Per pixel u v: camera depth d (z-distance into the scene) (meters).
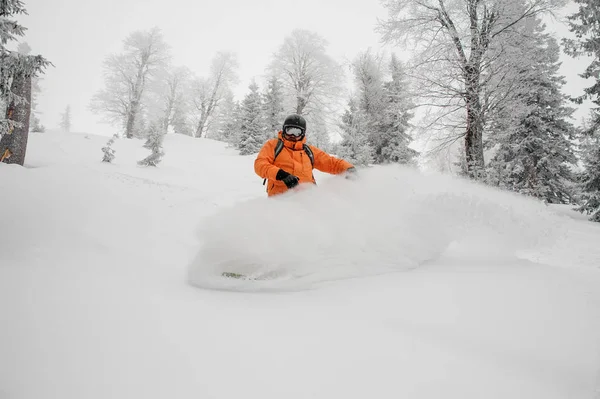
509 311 1.30
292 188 2.42
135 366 0.85
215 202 7.14
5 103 8.22
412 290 1.57
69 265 1.75
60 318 1.08
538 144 16.73
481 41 10.88
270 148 2.87
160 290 1.54
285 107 26.84
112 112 32.75
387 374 0.88
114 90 31.88
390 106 21.25
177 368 0.86
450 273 1.87
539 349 1.02
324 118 26.02
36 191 3.44
